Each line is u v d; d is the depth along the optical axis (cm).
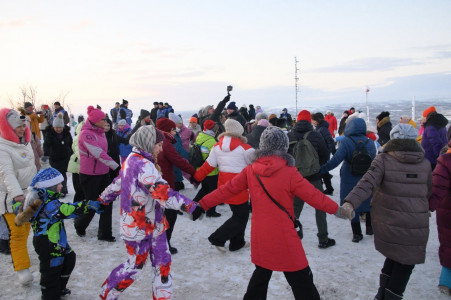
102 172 487
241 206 439
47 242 312
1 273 393
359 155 443
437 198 306
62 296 342
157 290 294
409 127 368
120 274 288
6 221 354
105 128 630
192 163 587
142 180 276
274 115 671
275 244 265
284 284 370
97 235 518
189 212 276
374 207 313
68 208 306
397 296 300
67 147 712
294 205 490
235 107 809
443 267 348
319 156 490
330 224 571
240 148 439
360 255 445
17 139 361
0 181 351
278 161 268
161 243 299
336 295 349
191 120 956
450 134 315
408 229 291
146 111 743
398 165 297
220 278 388
